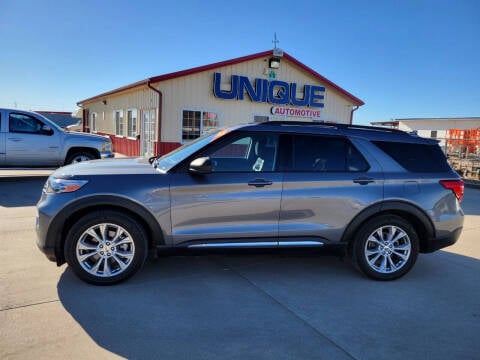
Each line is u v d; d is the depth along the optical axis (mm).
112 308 3439
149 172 3990
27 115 10195
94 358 2713
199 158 3895
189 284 4051
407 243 4391
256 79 16891
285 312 3533
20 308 3357
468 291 4188
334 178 4203
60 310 3355
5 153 9867
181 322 3264
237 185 4008
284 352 2902
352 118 19719
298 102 18000
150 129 16250
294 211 4137
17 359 2654
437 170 4535
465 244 6086
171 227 3949
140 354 2789
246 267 4637
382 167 4355
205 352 2854
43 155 10328
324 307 3672
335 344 3045
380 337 3174
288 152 4223
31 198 8133
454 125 37750
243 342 3008
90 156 11102
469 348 3062
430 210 4383
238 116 16828
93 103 26484
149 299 3650
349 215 4234
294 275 4457
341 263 4922
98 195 3779
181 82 15367
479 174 15820
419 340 3152
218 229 4027
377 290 4129
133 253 3910
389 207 4285
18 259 4508
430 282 4418
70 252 3775
